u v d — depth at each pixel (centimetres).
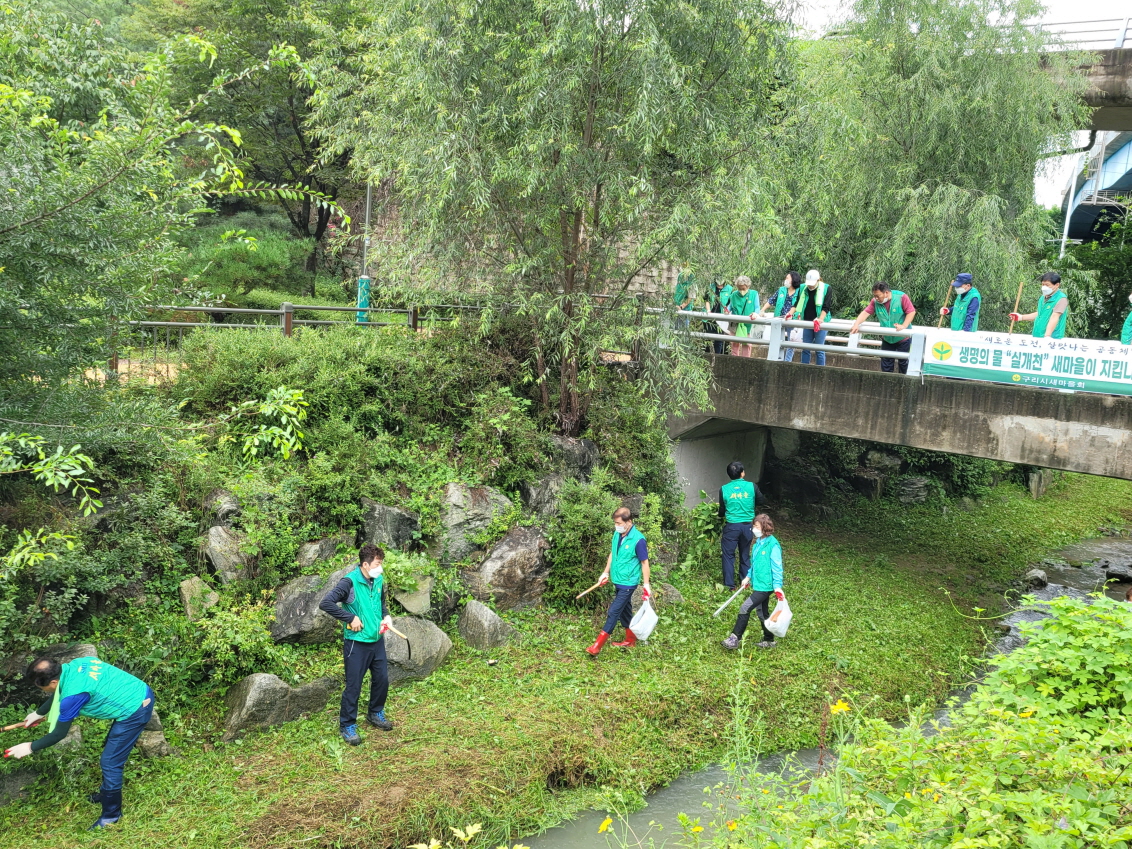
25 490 675
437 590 834
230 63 2016
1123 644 432
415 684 744
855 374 1117
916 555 1353
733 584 1038
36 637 605
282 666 693
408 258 1056
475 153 951
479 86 1001
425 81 949
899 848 309
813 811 374
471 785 602
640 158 1004
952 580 1227
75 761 571
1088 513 1777
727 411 1216
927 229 1471
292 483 822
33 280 580
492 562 889
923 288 1551
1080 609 464
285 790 578
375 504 857
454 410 1044
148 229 629
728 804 634
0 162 553
